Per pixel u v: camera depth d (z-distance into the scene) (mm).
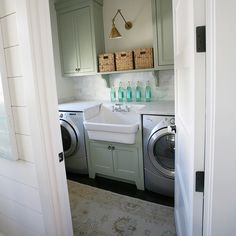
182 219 1298
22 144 1170
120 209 2049
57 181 1143
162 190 2217
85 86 3293
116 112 2736
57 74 3080
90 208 2080
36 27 977
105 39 2951
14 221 1415
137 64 2516
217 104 651
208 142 722
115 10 2818
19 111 1121
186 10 877
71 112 2615
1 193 1420
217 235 758
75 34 2840
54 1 2891
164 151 2201
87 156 2658
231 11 590
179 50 1163
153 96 2822
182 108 1147
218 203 728
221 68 626
